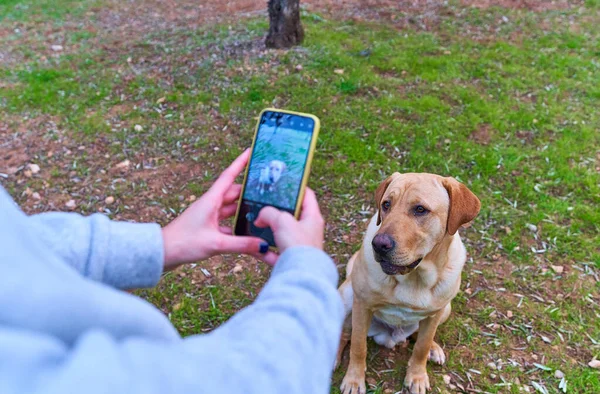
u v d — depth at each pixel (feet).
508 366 10.96
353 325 10.20
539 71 23.00
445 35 26.81
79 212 15.40
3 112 20.51
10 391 1.54
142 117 19.94
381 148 17.75
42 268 1.91
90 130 19.17
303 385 2.37
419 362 10.43
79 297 1.97
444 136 18.26
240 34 26.63
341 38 25.98
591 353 11.18
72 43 27.43
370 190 16.05
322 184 16.31
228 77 22.22
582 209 15.17
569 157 17.43
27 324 1.79
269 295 2.82
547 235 14.32
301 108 19.75
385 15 29.66
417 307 9.36
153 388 1.79
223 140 18.48
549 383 10.57
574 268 13.35
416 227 8.52
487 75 22.36
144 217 15.23
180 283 13.00
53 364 1.72
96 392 1.62
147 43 26.68
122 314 2.13
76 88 22.08
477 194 15.78
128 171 17.17
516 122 19.12
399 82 21.62
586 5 30.68
